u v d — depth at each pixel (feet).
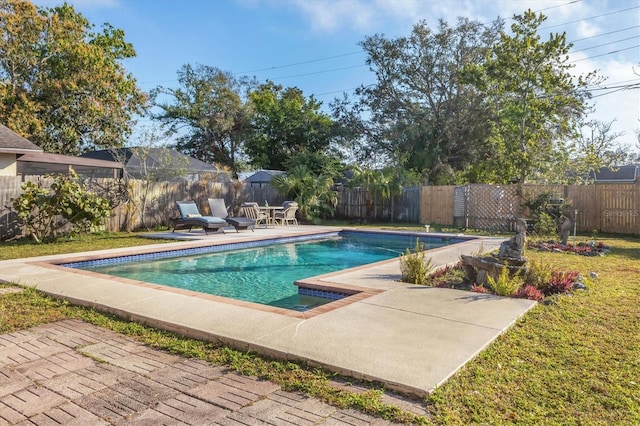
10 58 63.72
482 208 52.37
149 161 53.11
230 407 8.02
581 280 19.92
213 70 115.75
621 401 8.29
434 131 85.81
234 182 58.54
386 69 88.84
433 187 59.26
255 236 39.45
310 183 60.13
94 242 34.42
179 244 32.42
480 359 10.24
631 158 87.40
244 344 11.00
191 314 13.53
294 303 19.39
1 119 61.41
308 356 10.05
